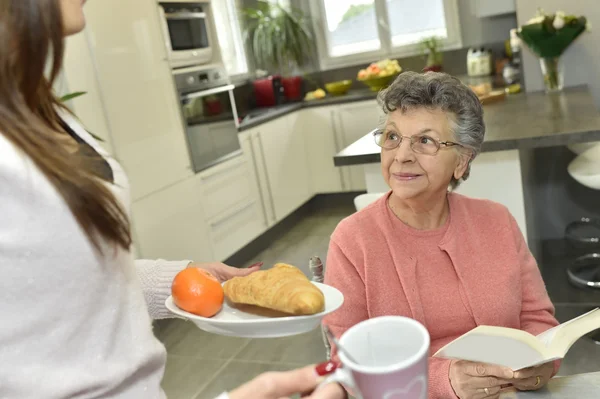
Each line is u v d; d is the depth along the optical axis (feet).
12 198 2.15
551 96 10.48
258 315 2.68
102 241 2.35
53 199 2.18
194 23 12.59
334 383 2.15
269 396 2.19
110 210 2.31
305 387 2.18
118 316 2.51
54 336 2.31
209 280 2.74
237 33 17.63
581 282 10.03
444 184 4.25
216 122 13.08
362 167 16.80
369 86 17.47
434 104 4.09
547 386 3.53
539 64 11.27
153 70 11.16
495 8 12.89
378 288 4.29
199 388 9.04
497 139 7.52
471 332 2.93
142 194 10.80
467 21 16.61
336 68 18.72
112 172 2.66
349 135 16.62
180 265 3.49
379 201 4.53
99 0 9.96
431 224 4.37
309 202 17.98
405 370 1.73
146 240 10.85
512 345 2.99
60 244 2.23
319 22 18.52
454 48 16.99
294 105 16.83
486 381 3.58
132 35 10.65
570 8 10.71
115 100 10.21
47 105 2.54
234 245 13.71
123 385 2.56
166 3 11.65
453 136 4.16
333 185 17.46
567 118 8.16
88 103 9.68
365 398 1.81
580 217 11.71
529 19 11.05
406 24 17.53
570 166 9.29
